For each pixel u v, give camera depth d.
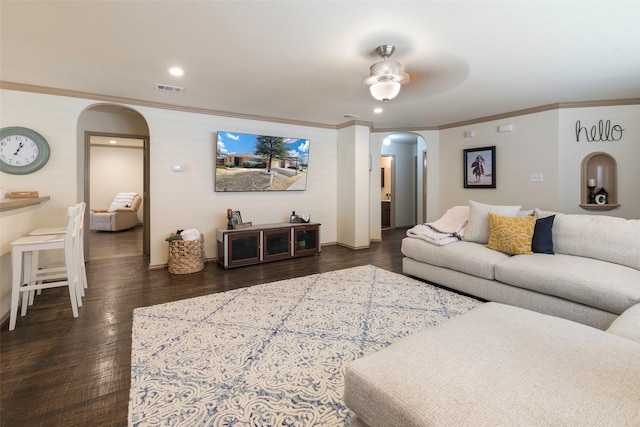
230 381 1.71
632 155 3.94
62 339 2.20
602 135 4.02
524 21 2.11
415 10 1.98
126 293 3.14
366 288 3.26
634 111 3.91
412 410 0.92
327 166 5.57
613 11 1.99
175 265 3.83
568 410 0.85
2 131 3.26
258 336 2.22
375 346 2.09
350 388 1.11
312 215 5.45
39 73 3.03
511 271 2.58
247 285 3.38
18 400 1.57
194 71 2.99
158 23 2.14
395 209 8.12
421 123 5.39
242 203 4.75
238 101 3.98
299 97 3.82
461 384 0.98
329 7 1.96
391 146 8.01
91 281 3.54
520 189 4.55
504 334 1.30
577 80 3.26
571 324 1.39
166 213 4.16
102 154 8.73
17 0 1.87
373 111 4.52
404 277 3.66
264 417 1.45
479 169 4.98
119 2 1.90
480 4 1.92
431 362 1.10
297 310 2.67
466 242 3.27
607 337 1.26
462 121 5.19
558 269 2.35
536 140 4.36
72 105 3.58
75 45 2.45
